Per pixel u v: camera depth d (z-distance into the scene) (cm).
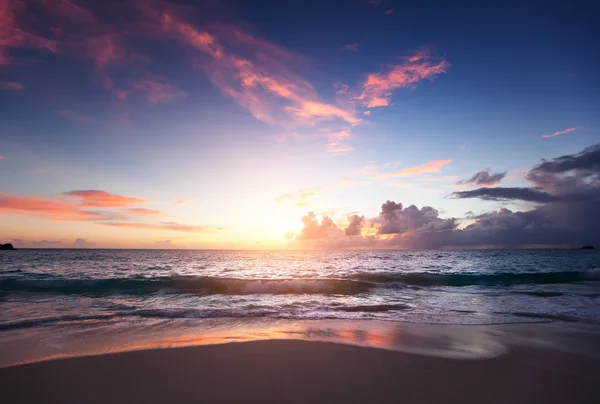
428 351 581
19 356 541
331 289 1549
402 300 1239
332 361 520
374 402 387
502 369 503
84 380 445
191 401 386
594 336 702
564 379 471
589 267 3266
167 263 3791
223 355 544
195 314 909
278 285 1535
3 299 1223
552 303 1164
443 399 398
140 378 451
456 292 1484
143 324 784
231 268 3081
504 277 2017
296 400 390
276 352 561
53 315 894
